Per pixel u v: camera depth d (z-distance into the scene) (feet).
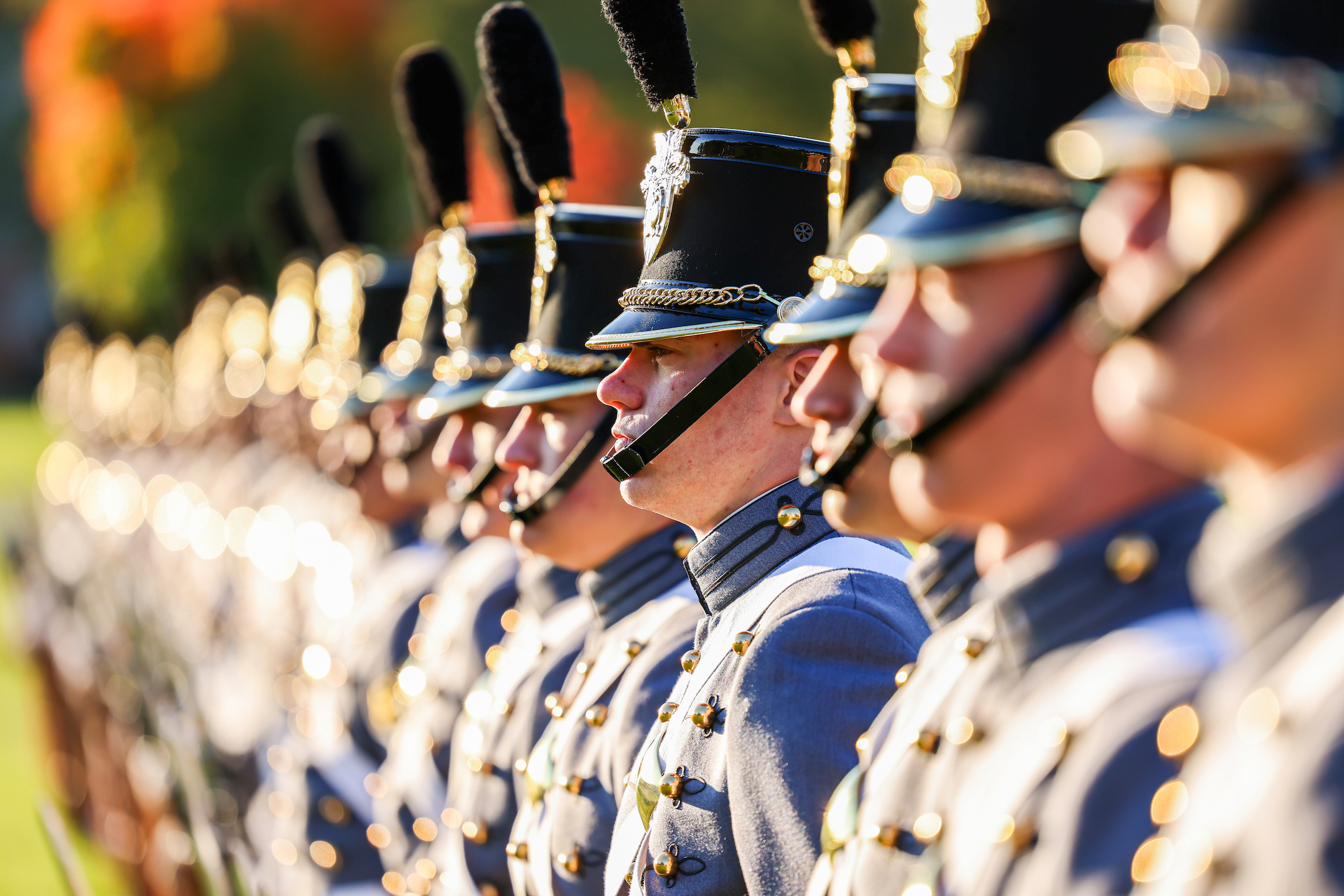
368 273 60.03
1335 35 10.48
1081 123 10.99
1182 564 13.28
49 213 204.03
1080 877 12.21
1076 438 13.39
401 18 170.81
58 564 128.26
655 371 25.17
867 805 16.78
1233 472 11.32
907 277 14.15
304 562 73.05
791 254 24.88
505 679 34.94
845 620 21.88
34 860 77.36
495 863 32.78
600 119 130.31
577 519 29.63
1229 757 11.23
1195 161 10.32
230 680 77.30
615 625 29.76
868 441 17.42
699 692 23.70
